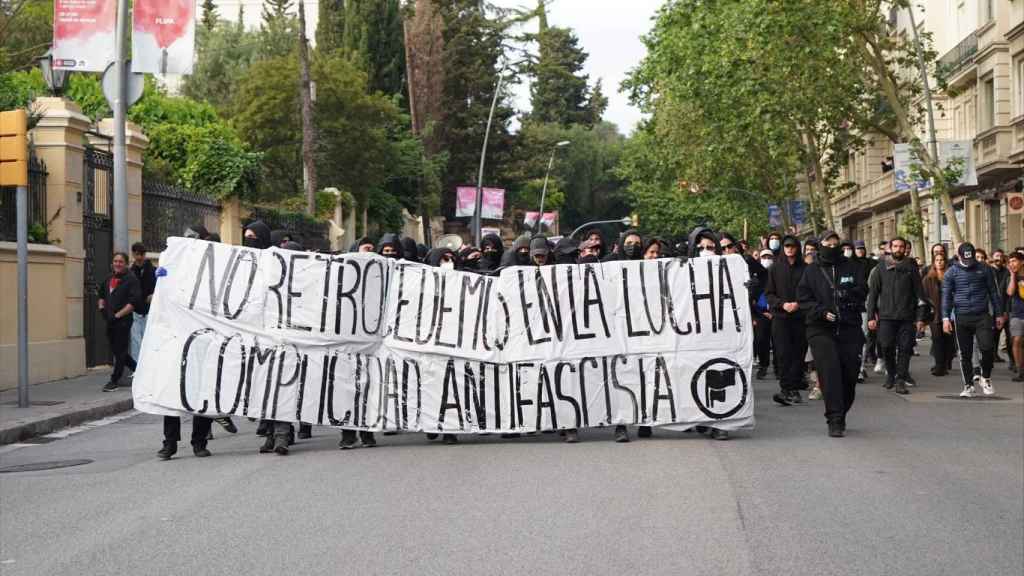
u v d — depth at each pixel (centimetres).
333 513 855
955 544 765
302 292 1203
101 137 2159
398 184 6112
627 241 1293
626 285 1238
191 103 3528
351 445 1213
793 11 3150
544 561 714
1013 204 3419
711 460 1080
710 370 1231
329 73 4712
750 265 1909
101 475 1055
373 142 4847
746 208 5325
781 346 1575
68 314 1984
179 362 1169
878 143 5606
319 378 1199
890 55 5125
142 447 1259
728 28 3372
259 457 1145
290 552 741
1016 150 3612
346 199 4572
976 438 1245
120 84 1997
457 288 1240
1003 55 3788
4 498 954
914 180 3119
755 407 1544
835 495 916
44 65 2017
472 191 5822
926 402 1620
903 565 712
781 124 3422
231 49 5794
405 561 716
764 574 686
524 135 7875
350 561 718
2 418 1419
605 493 918
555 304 1238
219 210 2816
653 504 876
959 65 4156
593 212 10606
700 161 4659
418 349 1228
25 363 1548
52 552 758
